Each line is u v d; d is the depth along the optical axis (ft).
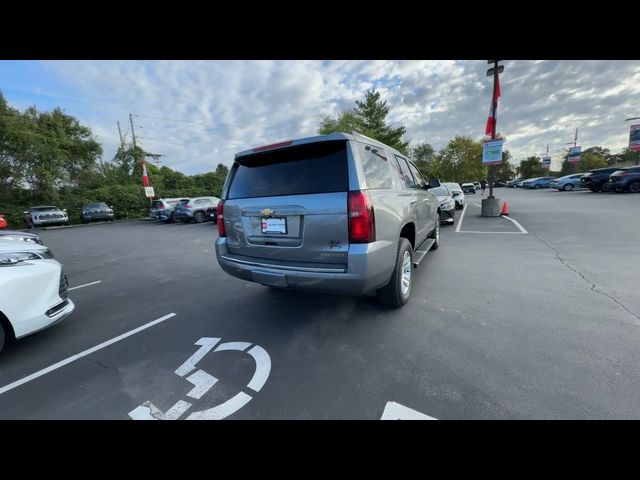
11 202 73.51
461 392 6.81
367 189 8.60
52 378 8.26
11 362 9.12
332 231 8.54
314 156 9.29
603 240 21.25
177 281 17.58
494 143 35.45
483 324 9.94
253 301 13.37
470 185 129.70
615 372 7.18
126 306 13.69
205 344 9.78
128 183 102.42
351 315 11.16
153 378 8.11
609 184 63.05
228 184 11.35
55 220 67.41
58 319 10.19
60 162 80.64
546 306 11.06
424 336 9.37
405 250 11.45
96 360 9.14
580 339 8.73
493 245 21.61
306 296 13.47
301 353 8.87
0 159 71.51
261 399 7.03
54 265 10.32
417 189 15.12
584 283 13.20
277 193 9.71
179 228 51.65
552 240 22.16
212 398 7.18
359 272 8.21
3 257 9.16
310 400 6.89
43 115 87.40
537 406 6.27
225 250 11.39
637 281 13.15
